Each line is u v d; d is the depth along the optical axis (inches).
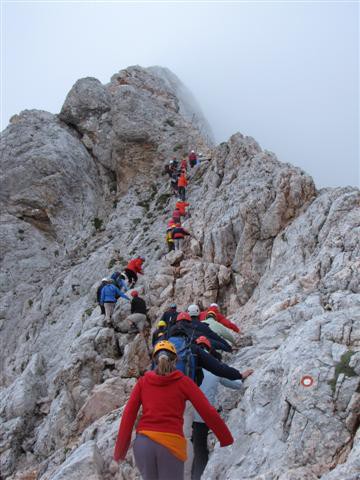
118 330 697.0
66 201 1289.4
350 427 274.5
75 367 653.9
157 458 218.2
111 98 1444.4
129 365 625.9
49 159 1300.4
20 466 637.9
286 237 711.7
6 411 705.0
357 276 446.9
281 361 334.3
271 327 445.7
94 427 476.4
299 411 287.9
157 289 749.9
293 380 302.2
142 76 1585.9
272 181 799.1
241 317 584.4
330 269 555.5
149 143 1346.0
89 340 677.9
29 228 1261.1
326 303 438.6
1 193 1284.4
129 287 804.6
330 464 265.7
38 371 796.6
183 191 1092.5
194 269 749.9
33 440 660.7
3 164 1312.7
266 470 279.3
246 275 724.7
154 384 230.7
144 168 1337.4
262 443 300.5
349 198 661.3
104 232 1201.4
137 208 1209.4
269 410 320.8
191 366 312.0
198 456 301.9
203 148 1327.5
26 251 1221.1
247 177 856.3
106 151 1382.9
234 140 991.6
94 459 330.6
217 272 732.0
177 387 230.1
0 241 1219.2
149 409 227.0
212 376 336.5
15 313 1106.1
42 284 1147.3
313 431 277.4
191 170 1212.5
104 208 1310.3
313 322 342.6
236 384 346.0
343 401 282.2
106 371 652.7
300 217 724.0
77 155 1353.3
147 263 936.9
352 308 352.8
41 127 1386.6
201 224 846.5
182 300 721.6
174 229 837.2
